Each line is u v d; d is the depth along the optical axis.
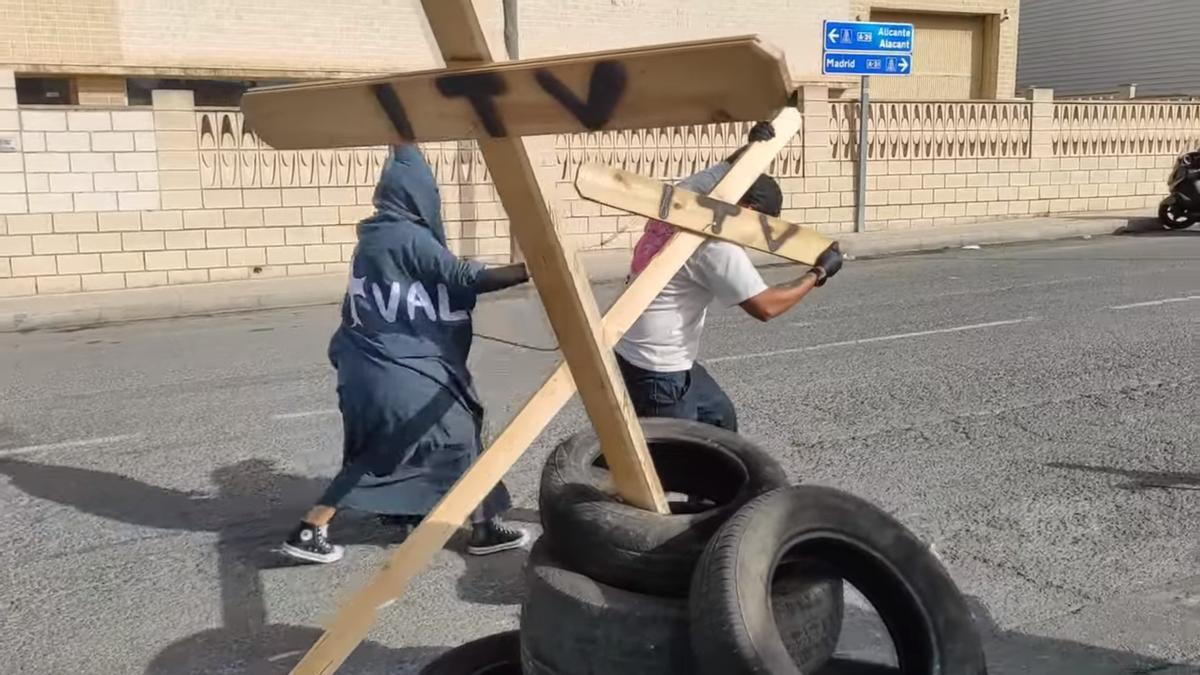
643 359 4.14
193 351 9.84
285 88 2.50
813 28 21.92
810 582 2.89
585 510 2.96
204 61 16.66
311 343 10.12
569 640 2.85
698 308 4.16
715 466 3.40
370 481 4.62
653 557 2.83
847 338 9.39
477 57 2.21
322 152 14.05
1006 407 7.04
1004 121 18.72
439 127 2.32
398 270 4.44
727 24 21.06
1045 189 19.39
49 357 9.75
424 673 3.36
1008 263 14.41
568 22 19.75
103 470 6.18
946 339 9.23
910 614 2.88
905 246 16.34
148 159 13.18
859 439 6.40
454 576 4.65
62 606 4.44
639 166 15.78
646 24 20.34
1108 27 30.17
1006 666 3.79
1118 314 10.20
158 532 5.23
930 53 24.16
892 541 2.89
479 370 8.28
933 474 5.77
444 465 4.62
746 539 2.68
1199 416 6.73
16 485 5.95
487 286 4.42
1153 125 20.16
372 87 2.34
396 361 4.48
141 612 4.38
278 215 13.95
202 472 6.12
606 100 2.04
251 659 3.99
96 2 15.84
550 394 3.00
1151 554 4.70
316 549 4.77
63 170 12.80
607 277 14.12
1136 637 3.98
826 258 3.44
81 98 16.11
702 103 1.94
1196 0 27.94
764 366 8.36
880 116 17.70
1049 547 4.80
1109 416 6.78
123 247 13.20
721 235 3.06
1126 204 20.25
